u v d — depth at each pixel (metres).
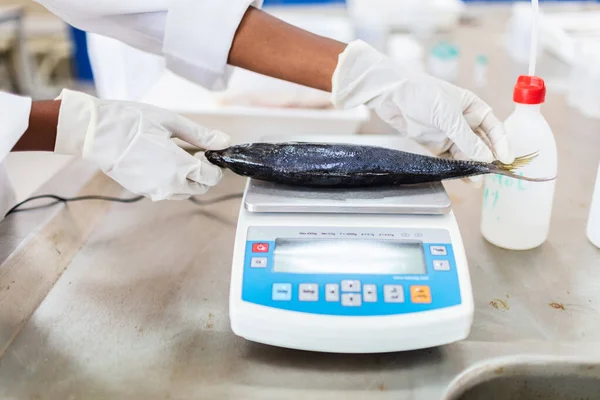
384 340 0.61
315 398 0.61
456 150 0.85
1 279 0.76
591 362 0.66
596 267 0.82
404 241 0.67
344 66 0.80
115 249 0.88
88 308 0.75
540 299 0.76
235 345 0.68
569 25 1.70
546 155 0.79
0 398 0.61
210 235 0.92
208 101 1.35
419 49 1.75
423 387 0.62
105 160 0.74
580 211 0.97
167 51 0.89
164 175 0.75
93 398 0.61
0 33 2.96
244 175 0.75
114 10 0.85
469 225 0.93
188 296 0.77
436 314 0.61
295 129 1.20
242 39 0.84
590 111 1.39
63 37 3.43
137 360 0.66
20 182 1.88
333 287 0.63
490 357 0.66
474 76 1.66
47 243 0.86
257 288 0.63
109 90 1.66
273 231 0.67
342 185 0.72
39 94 3.20
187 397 0.61
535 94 0.77
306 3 2.81
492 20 2.27
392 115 0.89
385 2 2.03
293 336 0.62
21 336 0.70
